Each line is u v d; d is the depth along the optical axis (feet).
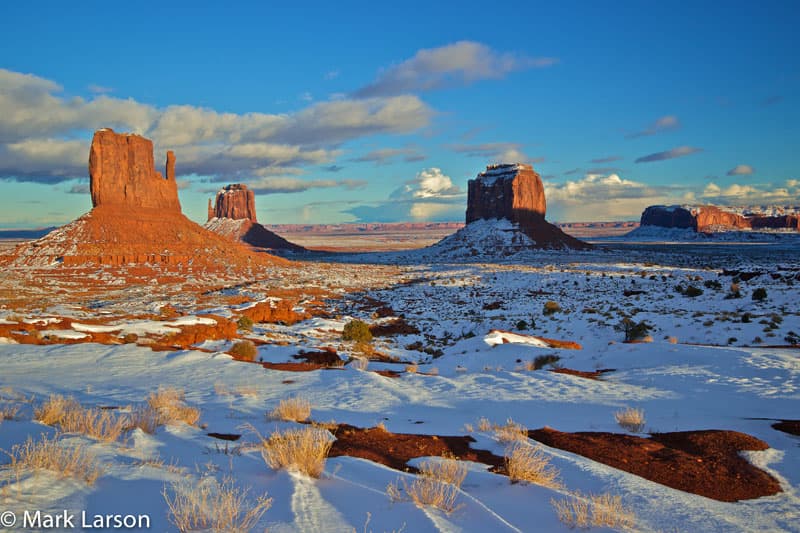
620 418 29.14
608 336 115.24
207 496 13.42
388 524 12.61
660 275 309.83
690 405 36.68
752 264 451.12
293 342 100.73
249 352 75.25
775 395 39.47
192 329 94.02
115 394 38.22
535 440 24.91
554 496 16.31
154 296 249.34
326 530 11.96
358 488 15.69
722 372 50.67
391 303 234.99
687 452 22.75
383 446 23.04
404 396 40.65
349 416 31.65
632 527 13.92
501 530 12.87
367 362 76.54
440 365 82.89
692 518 14.90
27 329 80.69
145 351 63.05
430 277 373.81
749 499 17.25
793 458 22.09
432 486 15.87
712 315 125.29
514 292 272.31
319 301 232.73
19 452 15.31
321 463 17.71
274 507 13.25
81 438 18.57
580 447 23.49
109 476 14.32
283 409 30.25
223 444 21.72
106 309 178.09
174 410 28.89
